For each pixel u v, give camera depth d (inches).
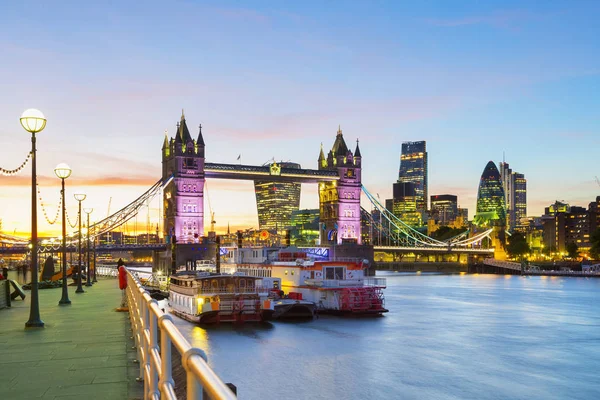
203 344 2819.9
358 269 4173.2
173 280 3900.1
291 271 4146.2
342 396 2001.7
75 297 1823.3
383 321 3745.1
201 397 186.7
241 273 4284.0
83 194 2161.7
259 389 2066.9
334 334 3171.8
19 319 1155.3
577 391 2130.9
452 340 3117.6
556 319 4037.9
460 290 6820.9
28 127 1159.6
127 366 662.5
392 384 2166.6
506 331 3457.2
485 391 2108.8
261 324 3412.9
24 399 509.7
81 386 561.0
